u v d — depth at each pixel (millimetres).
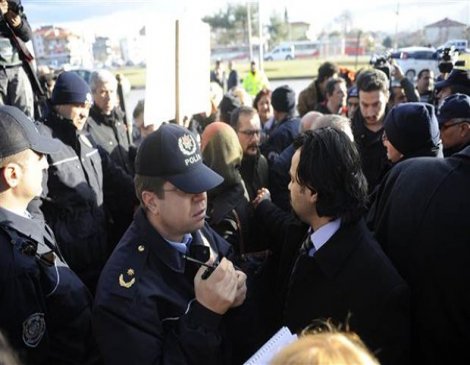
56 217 2340
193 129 4383
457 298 1261
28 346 1325
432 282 1292
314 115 3125
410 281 1350
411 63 10930
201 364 1211
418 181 1376
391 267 1297
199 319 1245
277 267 2092
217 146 2064
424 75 6289
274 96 4504
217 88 5035
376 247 1345
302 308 1401
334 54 40219
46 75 5305
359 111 3207
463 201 1259
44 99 3186
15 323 1305
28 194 1535
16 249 1366
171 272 1344
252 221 2182
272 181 2688
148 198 1337
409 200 1371
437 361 1352
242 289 1358
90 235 2422
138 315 1214
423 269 1305
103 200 2877
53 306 1456
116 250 1348
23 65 2912
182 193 1310
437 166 1371
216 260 1514
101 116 3523
